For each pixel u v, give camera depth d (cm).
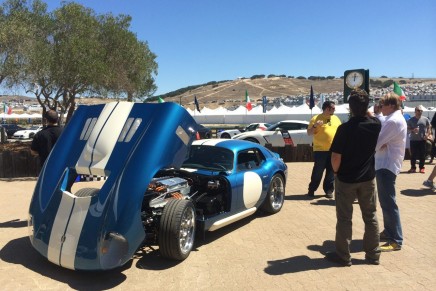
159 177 559
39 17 1947
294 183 975
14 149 1827
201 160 604
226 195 556
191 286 404
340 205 446
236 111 4622
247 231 586
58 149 499
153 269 446
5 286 402
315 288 396
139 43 2458
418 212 678
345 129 429
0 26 1641
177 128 472
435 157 1426
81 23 1964
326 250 504
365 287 397
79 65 1808
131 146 450
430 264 454
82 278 422
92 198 423
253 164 641
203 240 545
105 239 400
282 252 498
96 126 486
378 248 454
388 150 495
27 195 863
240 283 409
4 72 1648
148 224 479
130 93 2397
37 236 437
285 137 1583
